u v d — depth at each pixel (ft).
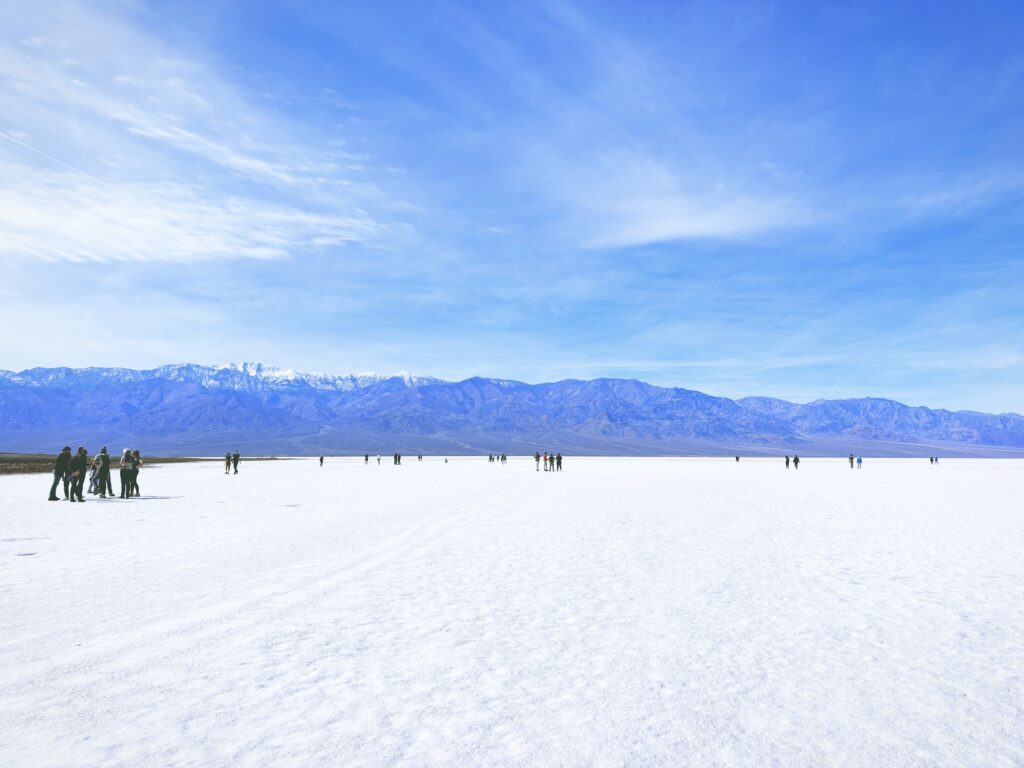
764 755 14.69
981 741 15.60
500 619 26.12
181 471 223.71
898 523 62.75
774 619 26.45
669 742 15.26
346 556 41.29
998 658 21.70
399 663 20.62
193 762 13.99
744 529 57.21
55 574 34.76
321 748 14.71
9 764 13.78
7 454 349.20
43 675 19.22
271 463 370.53
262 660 20.75
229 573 35.29
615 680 19.33
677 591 31.55
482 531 54.90
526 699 17.78
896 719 16.80
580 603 28.96
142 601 28.66
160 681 18.80
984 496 103.60
